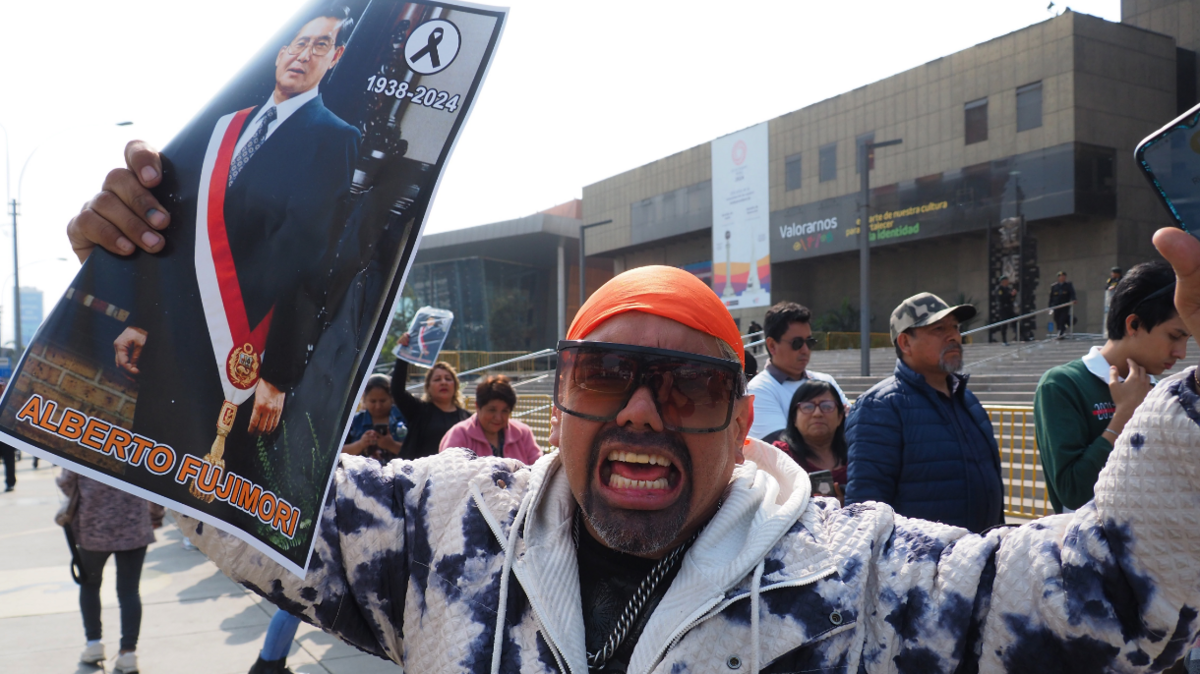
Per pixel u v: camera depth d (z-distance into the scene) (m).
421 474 1.44
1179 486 0.99
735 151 38.91
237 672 4.17
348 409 1.16
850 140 34.09
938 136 31.11
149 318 1.17
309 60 1.24
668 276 1.32
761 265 37.75
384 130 1.21
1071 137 27.28
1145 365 2.48
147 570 6.25
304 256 1.19
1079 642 1.05
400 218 1.19
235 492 1.15
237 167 1.21
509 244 52.47
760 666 1.15
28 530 8.32
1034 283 25.72
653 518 1.22
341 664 4.32
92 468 1.12
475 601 1.27
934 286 32.88
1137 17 30.88
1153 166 0.98
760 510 1.27
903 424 2.89
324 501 1.14
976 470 2.85
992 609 1.12
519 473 1.43
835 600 1.17
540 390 18.95
